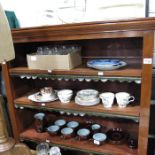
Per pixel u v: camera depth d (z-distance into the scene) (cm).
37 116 147
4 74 131
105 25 94
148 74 96
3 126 98
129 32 93
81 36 103
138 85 128
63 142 132
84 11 132
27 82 149
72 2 133
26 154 112
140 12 119
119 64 109
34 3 142
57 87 150
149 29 89
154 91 119
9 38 88
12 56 91
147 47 92
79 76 113
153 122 125
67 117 154
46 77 121
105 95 116
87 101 118
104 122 146
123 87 132
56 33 106
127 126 140
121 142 127
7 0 148
